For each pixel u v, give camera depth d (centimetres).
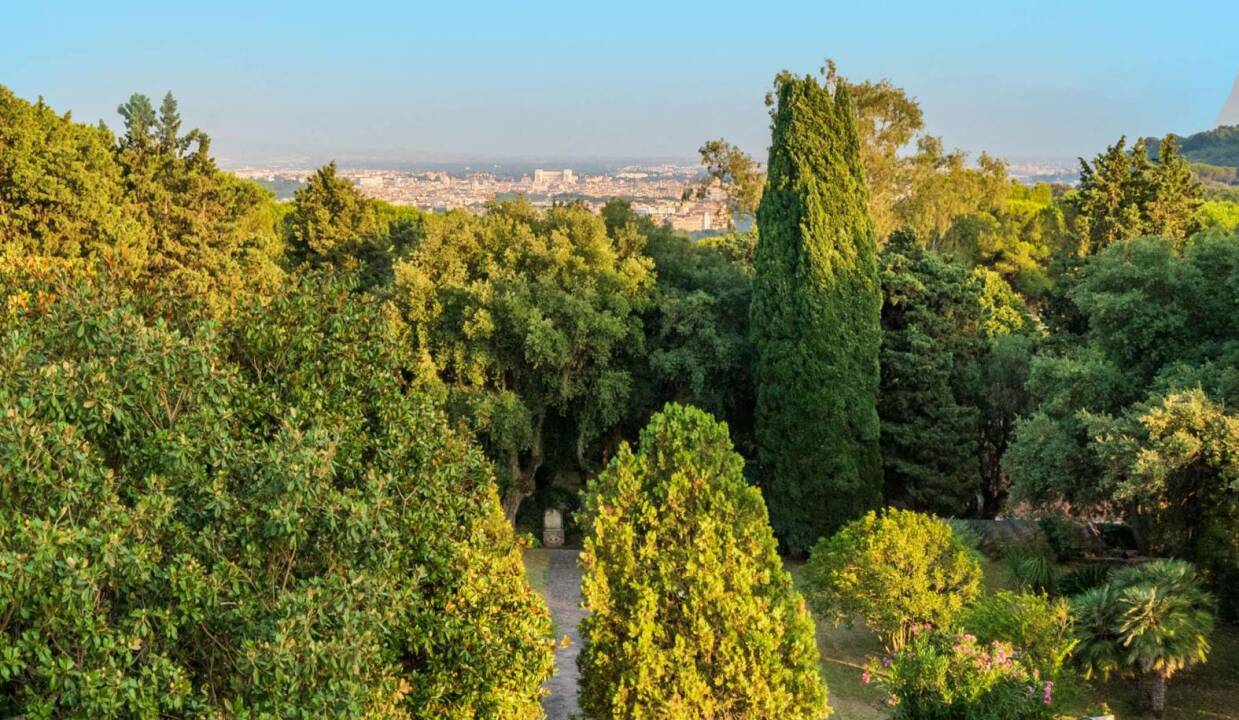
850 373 2419
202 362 898
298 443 865
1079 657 1579
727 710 1126
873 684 1747
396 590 968
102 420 816
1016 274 5022
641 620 1098
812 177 2395
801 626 1177
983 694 1261
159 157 3566
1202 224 3575
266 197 5197
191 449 837
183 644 834
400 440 1125
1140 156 3675
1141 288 2020
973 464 2606
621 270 2731
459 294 2531
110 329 885
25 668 730
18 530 671
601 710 1157
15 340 818
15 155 2728
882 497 2591
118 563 721
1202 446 1611
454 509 1173
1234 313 1897
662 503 1209
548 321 2447
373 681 884
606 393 2553
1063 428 1961
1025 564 1934
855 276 2423
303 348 1112
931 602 1672
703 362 2648
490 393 2506
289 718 764
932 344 2581
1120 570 1761
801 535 2444
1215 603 1678
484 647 1035
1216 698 1650
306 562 915
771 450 2478
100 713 683
